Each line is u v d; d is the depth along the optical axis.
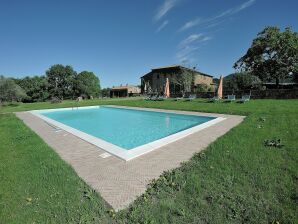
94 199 3.82
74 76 71.44
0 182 4.51
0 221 3.24
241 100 21.55
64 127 11.16
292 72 30.30
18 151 6.83
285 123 9.18
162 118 16.86
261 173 4.51
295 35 28.56
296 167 4.67
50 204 3.68
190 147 6.80
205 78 52.34
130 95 67.25
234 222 3.13
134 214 3.35
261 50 30.73
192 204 3.56
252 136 7.38
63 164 5.53
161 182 4.35
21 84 61.03
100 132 12.20
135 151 6.49
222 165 5.03
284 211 3.27
